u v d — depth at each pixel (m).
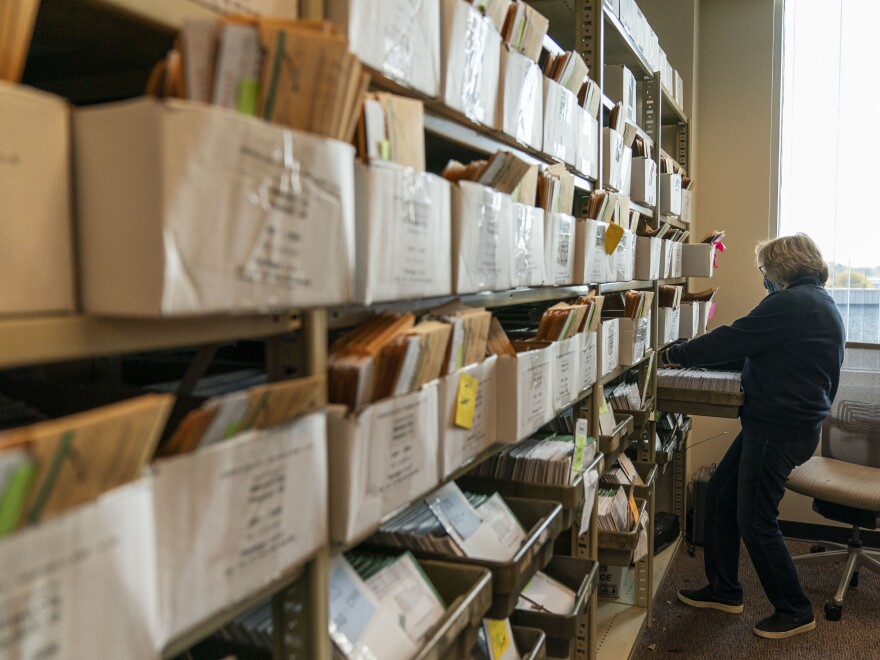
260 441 0.63
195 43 0.54
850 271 3.66
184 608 0.56
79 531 0.43
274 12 0.71
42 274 0.48
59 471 0.42
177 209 0.51
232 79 0.57
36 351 0.48
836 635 2.73
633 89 2.59
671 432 3.34
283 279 0.62
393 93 0.93
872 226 3.59
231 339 0.66
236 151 0.55
